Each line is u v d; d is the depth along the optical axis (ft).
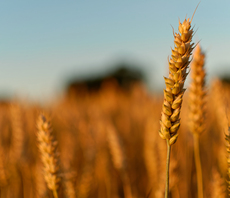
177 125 1.11
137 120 3.28
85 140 2.13
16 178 1.89
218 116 1.97
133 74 20.15
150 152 1.84
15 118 1.96
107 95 5.87
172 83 1.12
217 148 2.09
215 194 1.51
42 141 1.36
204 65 1.55
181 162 1.89
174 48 1.12
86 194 1.79
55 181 1.37
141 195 2.22
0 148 1.79
